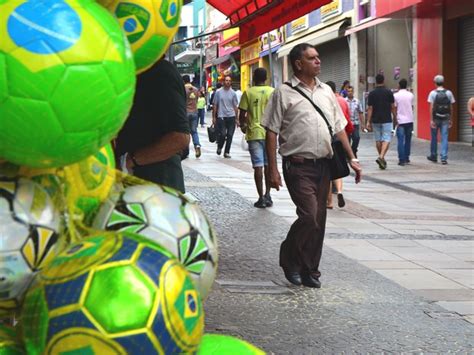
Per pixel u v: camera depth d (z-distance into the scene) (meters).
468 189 11.52
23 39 1.56
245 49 38.78
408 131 15.09
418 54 21.25
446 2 18.66
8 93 1.58
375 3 21.58
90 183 2.01
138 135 3.42
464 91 19.53
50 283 1.67
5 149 1.68
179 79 3.46
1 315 1.84
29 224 1.74
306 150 5.03
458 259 6.53
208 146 19.22
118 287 1.62
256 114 8.78
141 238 1.77
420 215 9.05
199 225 2.05
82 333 1.60
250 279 5.44
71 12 1.62
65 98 1.60
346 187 11.69
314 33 28.30
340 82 26.69
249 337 4.14
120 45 1.71
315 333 4.27
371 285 5.47
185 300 1.70
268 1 6.23
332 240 7.19
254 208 8.90
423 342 4.19
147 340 1.62
